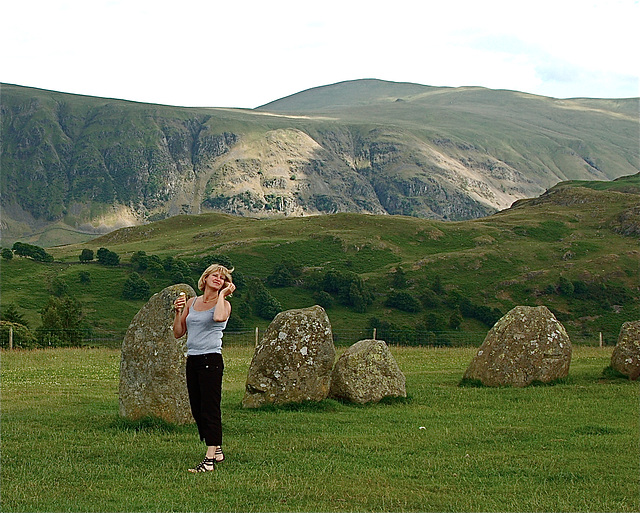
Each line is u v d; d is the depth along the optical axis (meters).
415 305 117.38
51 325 59.91
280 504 10.26
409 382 24.52
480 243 151.50
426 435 15.12
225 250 148.62
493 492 11.15
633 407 19.00
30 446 13.55
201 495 10.59
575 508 10.45
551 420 17.11
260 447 13.70
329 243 153.38
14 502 10.21
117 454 12.92
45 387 23.77
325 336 18.98
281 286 128.12
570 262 131.88
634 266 126.38
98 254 139.75
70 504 10.12
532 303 117.12
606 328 106.44
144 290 122.56
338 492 10.85
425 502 10.52
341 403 19.53
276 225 173.50
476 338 71.12
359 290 122.00
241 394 21.73
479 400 20.25
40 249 142.00
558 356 23.42
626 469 12.56
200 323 11.95
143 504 10.11
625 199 173.75
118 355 38.12
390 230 163.38
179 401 15.34
